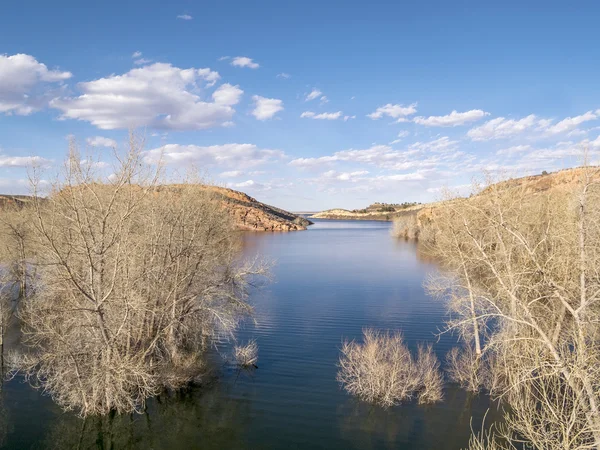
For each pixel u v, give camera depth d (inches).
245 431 700.7
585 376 423.8
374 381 791.1
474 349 1011.9
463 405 766.5
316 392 830.5
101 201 768.9
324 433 688.4
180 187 1013.8
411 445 650.8
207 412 763.4
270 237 5177.2
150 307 819.4
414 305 1521.9
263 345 1098.1
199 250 910.4
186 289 931.3
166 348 919.7
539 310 808.9
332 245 3961.6
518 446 630.5
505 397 775.7
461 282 1036.5
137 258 844.6
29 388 858.1
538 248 802.8
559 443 452.4
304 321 1312.7
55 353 747.4
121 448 670.5
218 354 1028.5
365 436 677.9
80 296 780.6
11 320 1288.1
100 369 735.1
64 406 783.1
